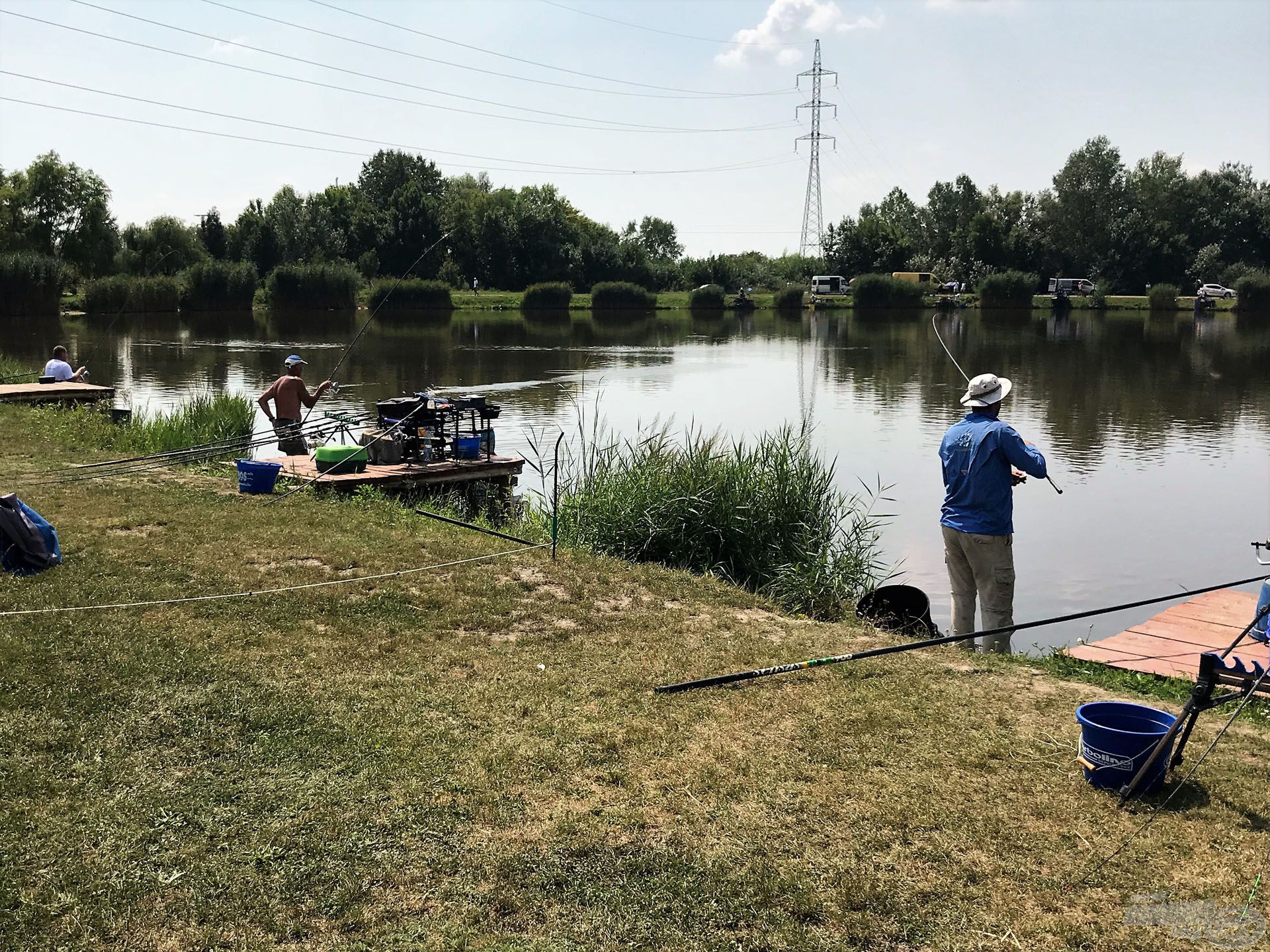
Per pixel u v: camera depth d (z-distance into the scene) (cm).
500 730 548
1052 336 5062
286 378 1416
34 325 5131
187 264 7031
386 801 471
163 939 378
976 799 486
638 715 575
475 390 2738
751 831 455
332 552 861
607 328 5756
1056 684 654
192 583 761
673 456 1184
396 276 8156
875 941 385
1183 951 376
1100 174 9038
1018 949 379
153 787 475
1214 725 591
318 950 374
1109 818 469
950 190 11788
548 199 10144
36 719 532
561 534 1078
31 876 407
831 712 586
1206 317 6856
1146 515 1434
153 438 1536
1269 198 9562
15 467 1207
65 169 6919
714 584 875
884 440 2017
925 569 1166
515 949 376
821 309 8125
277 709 557
